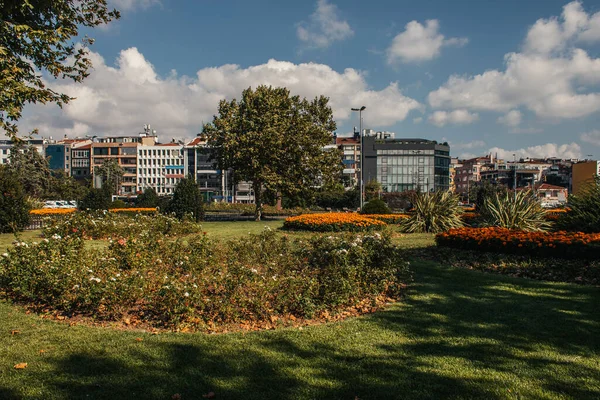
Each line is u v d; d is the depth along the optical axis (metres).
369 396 3.54
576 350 4.49
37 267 6.26
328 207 60.50
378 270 6.82
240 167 28.70
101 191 27.09
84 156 112.00
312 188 31.28
